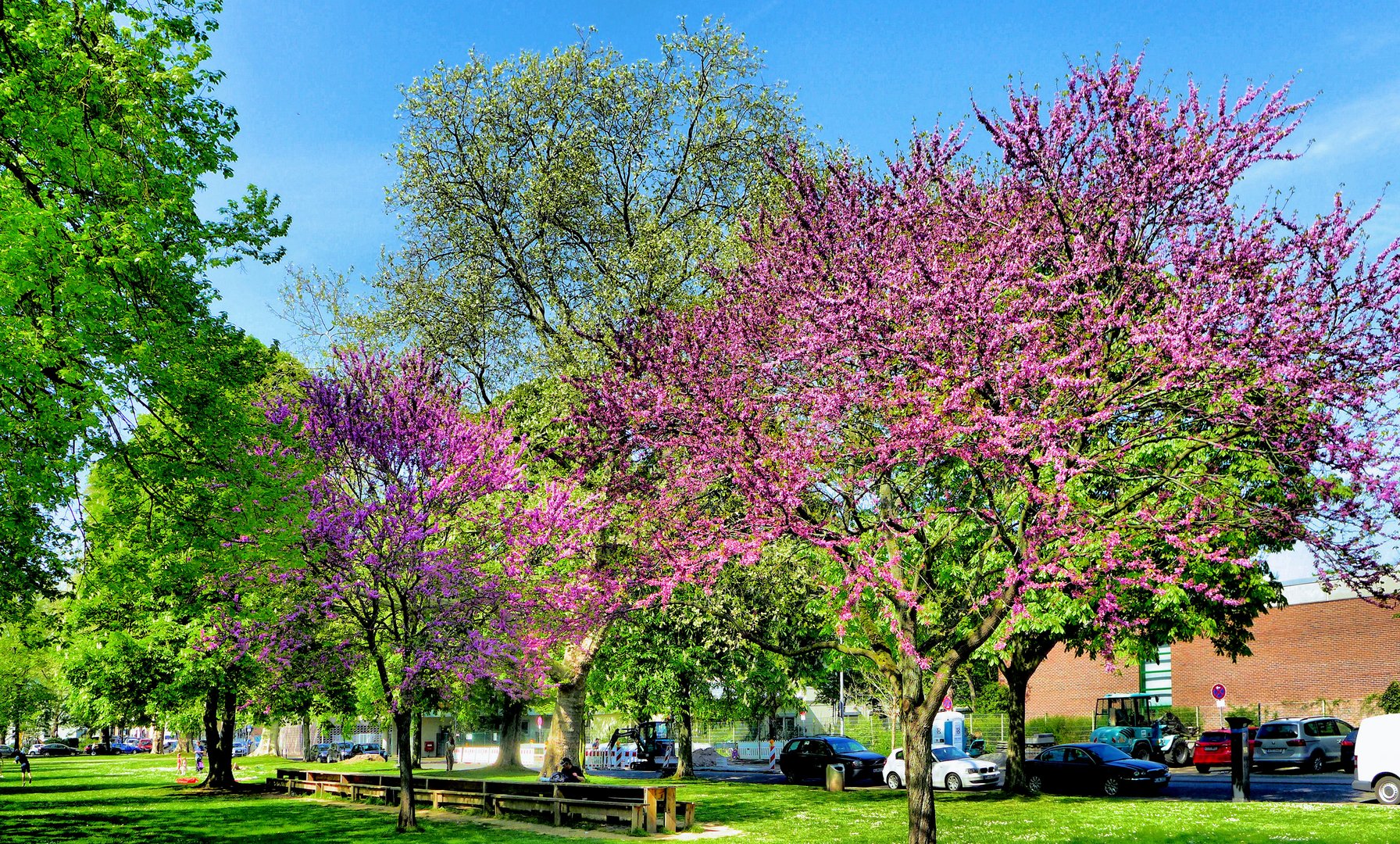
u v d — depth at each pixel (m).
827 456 11.64
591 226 24.48
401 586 18.58
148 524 16.67
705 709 37.50
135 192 15.54
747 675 34.47
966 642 12.23
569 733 26.36
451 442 18.52
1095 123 11.17
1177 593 17.70
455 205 24.83
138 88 16.19
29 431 14.14
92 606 26.94
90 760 70.25
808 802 23.91
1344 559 9.84
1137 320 10.55
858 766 31.75
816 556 15.05
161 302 16.38
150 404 16.09
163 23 17.12
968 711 51.97
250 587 19.02
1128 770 24.67
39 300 14.91
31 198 14.80
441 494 18.55
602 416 13.62
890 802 23.64
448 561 18.00
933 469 12.95
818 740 33.41
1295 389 9.47
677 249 22.03
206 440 16.28
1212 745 34.75
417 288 24.67
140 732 101.88
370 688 33.69
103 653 27.83
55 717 92.06
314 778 29.27
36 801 28.38
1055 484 9.95
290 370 20.69
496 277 25.08
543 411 21.61
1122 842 14.66
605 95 24.56
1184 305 9.75
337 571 18.05
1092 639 21.52
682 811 20.91
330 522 17.12
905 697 12.88
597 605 17.05
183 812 23.98
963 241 12.07
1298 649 42.25
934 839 12.53
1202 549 10.84
